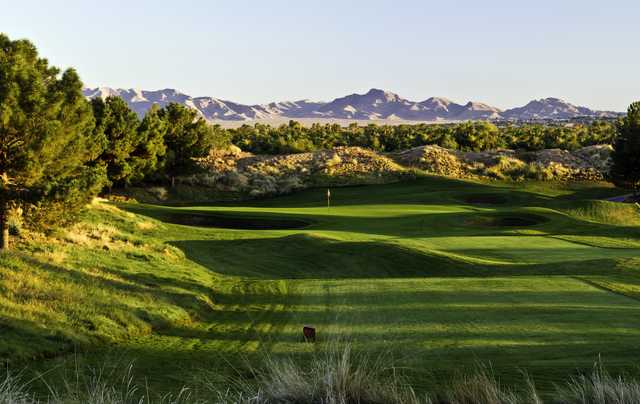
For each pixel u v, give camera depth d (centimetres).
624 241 3891
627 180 7744
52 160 2583
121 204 5541
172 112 8000
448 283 2105
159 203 7444
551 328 1330
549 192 8400
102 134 4975
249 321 1582
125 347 1284
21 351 1137
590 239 3922
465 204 6969
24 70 2508
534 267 2808
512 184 8694
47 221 2441
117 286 1784
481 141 11300
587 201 5947
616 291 1905
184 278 2200
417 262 3070
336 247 3403
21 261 1728
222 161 9044
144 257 2558
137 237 3195
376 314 1565
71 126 2647
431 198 7206
